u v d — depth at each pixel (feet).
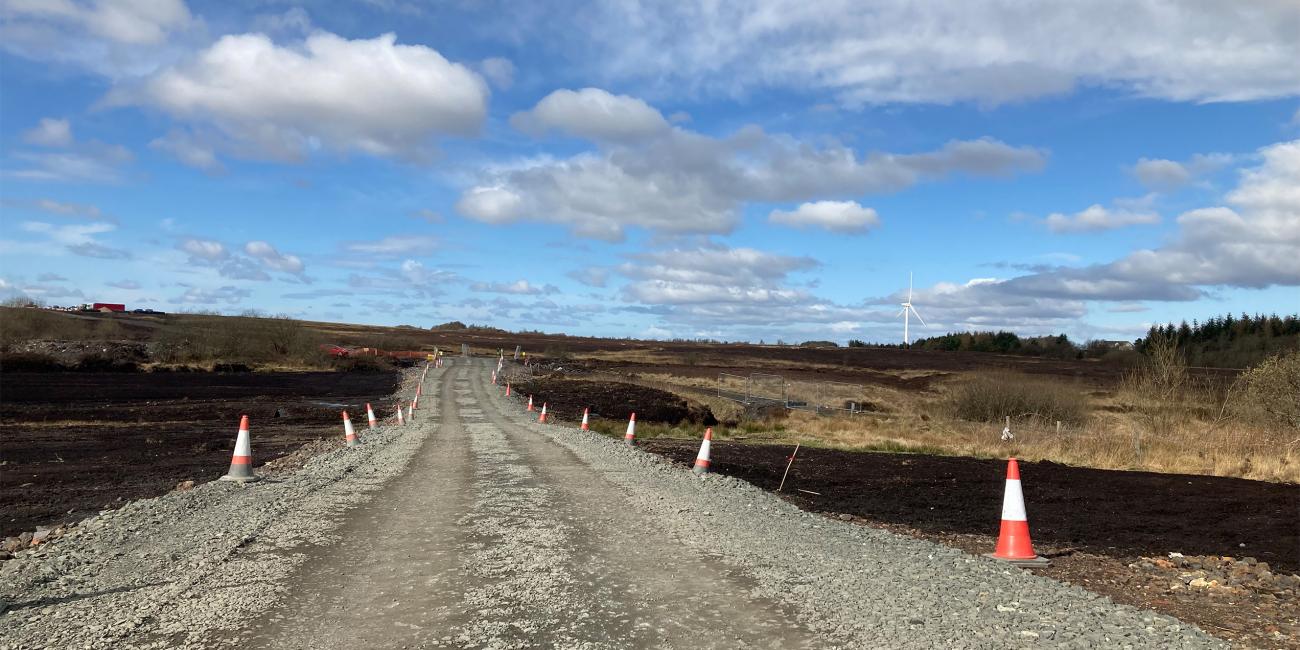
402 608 18.92
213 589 20.66
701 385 190.70
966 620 18.12
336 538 27.14
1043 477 63.26
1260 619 21.25
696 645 16.25
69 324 232.73
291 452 65.00
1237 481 61.72
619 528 29.14
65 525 33.86
